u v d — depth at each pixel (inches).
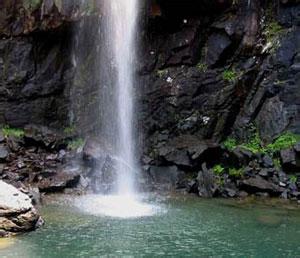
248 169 619.8
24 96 709.9
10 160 636.7
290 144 639.1
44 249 388.8
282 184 600.1
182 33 718.5
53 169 637.9
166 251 389.1
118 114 726.5
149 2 705.0
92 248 392.8
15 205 434.6
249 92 696.4
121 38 727.1
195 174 654.5
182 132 705.0
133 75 725.3
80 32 720.3
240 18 703.1
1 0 705.6
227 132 698.2
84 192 608.4
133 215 501.0
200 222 476.1
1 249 387.9
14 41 711.7
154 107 717.3
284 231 448.5
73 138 700.7
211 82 705.6
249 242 414.6
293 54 676.7
